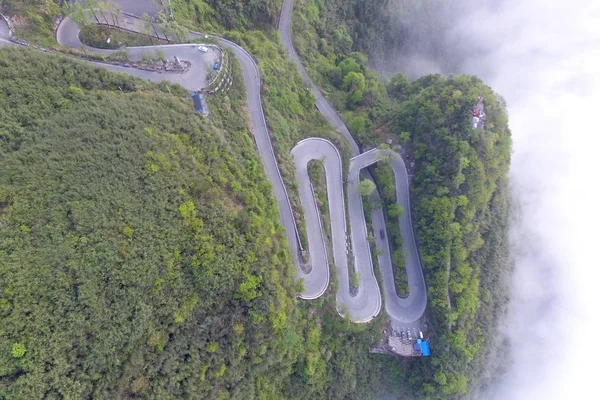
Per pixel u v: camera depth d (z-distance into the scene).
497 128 80.88
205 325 53.91
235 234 56.97
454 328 77.56
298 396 68.12
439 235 77.25
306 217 75.12
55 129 49.78
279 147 73.75
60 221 46.00
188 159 57.19
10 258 42.62
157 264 50.12
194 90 67.06
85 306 44.84
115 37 66.56
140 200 51.16
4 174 45.47
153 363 49.75
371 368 79.06
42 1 62.69
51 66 54.53
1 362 39.38
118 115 54.56
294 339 61.47
